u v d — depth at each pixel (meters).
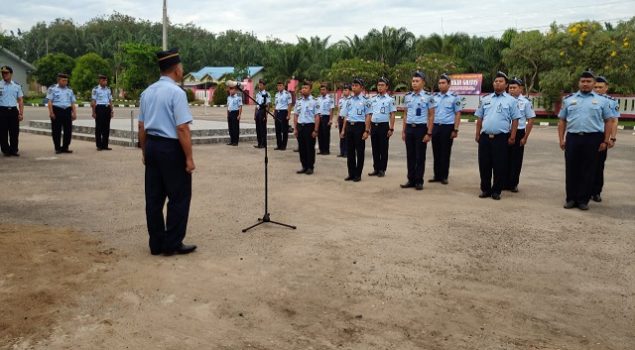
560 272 4.52
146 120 4.61
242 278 4.22
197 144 13.89
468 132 19.39
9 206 6.51
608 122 6.81
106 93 12.13
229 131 13.88
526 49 25.72
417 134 8.03
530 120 7.88
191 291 3.95
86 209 6.41
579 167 6.91
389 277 4.30
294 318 3.54
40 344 3.11
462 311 3.70
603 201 7.50
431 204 7.07
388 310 3.69
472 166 10.76
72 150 12.15
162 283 4.08
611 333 3.41
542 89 26.28
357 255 4.83
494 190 7.50
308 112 9.27
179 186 4.66
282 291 3.98
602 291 4.11
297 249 4.97
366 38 39.47
